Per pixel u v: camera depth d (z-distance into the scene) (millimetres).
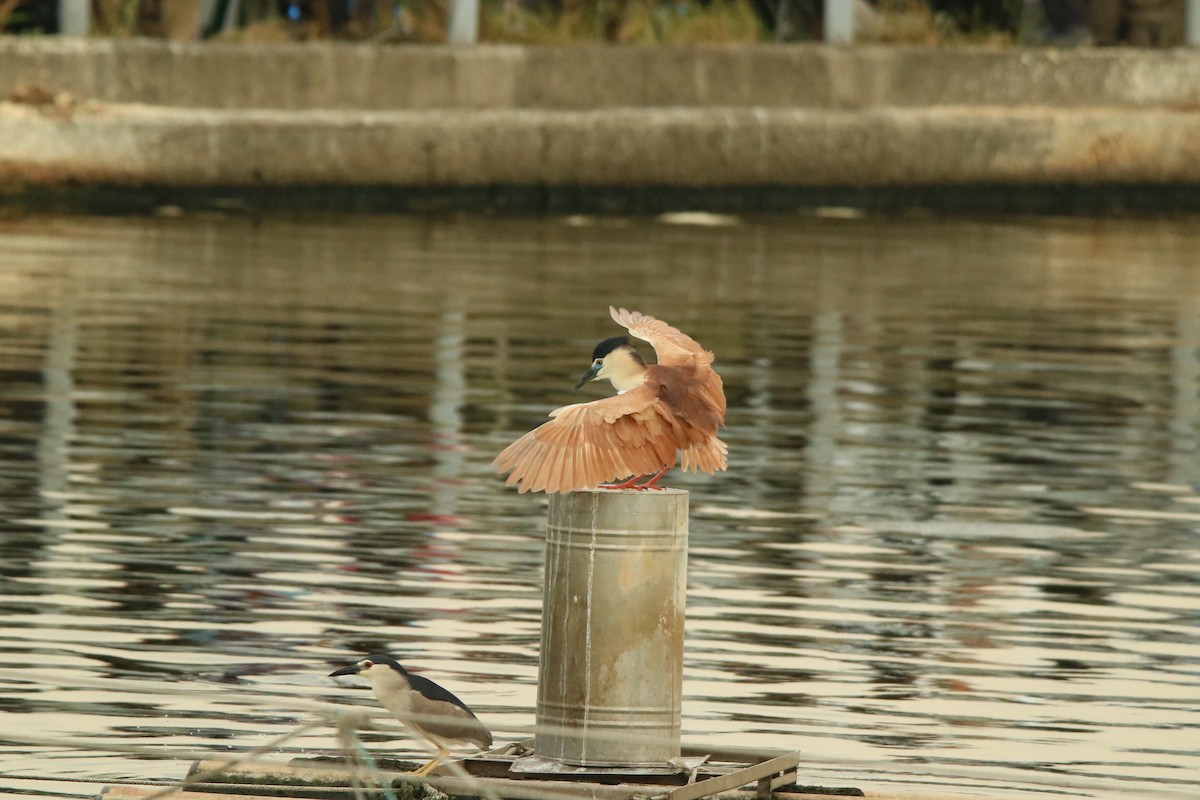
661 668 8477
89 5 36219
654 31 37719
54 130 33312
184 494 14383
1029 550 13398
